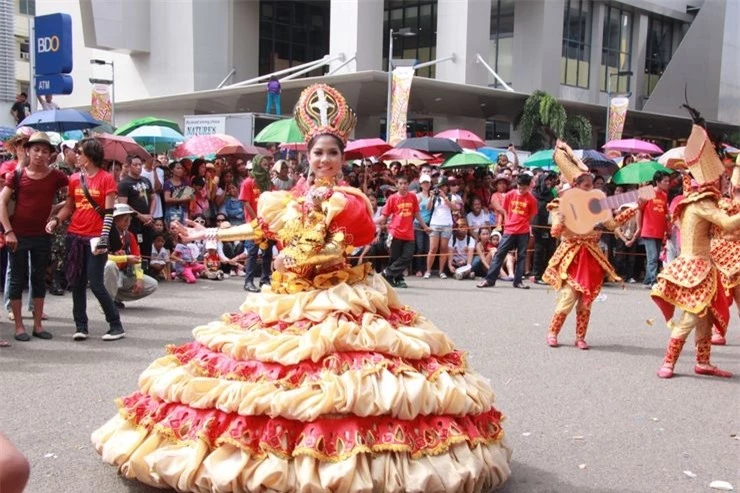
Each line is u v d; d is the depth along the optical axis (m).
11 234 7.50
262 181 11.53
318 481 3.57
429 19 37.06
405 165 18.28
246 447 3.65
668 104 39.59
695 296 7.05
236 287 11.89
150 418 4.01
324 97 4.34
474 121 34.56
